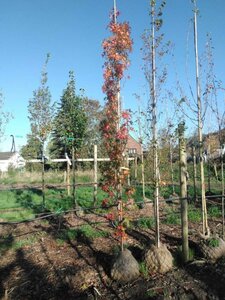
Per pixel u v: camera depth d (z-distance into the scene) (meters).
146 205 11.71
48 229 9.59
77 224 9.89
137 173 13.79
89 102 31.03
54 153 26.78
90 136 25.77
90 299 5.58
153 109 6.85
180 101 7.83
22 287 6.23
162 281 5.91
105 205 7.07
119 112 6.39
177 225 9.38
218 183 18.55
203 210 7.32
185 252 6.63
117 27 6.36
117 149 6.36
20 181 21.25
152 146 7.20
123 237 6.41
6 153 43.69
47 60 16.03
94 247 7.85
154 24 6.82
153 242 6.87
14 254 7.78
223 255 6.71
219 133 8.04
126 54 6.46
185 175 6.72
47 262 7.18
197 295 5.43
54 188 17.25
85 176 21.69
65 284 6.20
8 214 11.39
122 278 6.06
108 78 6.39
